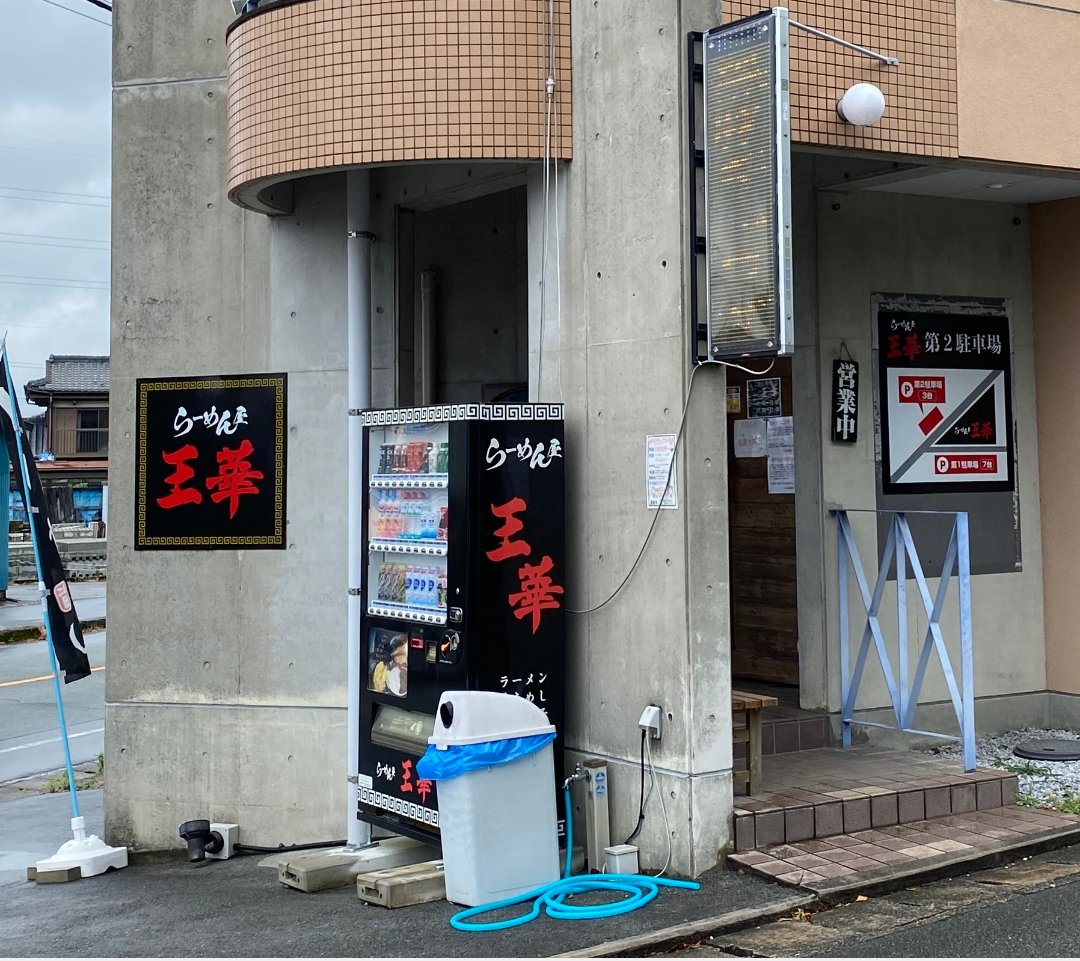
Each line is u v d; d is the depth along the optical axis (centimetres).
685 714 582
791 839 603
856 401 789
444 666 622
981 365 848
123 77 819
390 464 680
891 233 816
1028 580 863
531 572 627
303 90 674
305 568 777
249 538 785
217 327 800
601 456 639
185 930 584
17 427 775
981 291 851
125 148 817
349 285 749
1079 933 485
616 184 630
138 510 807
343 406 773
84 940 580
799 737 748
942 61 690
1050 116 727
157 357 809
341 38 664
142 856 798
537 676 629
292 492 780
